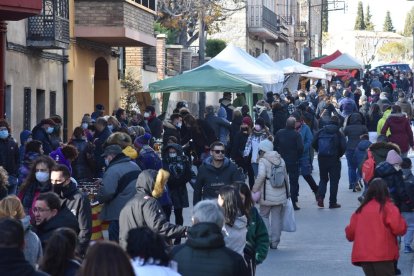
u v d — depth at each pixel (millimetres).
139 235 9922
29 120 35438
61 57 39000
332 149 29734
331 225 26656
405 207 20797
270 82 43812
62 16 35938
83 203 15641
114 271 8156
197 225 11383
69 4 39750
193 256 11328
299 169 31562
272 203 22422
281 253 22281
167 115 55375
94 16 40531
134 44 44625
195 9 61438
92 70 43562
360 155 32875
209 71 38688
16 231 9492
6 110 33094
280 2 101062
